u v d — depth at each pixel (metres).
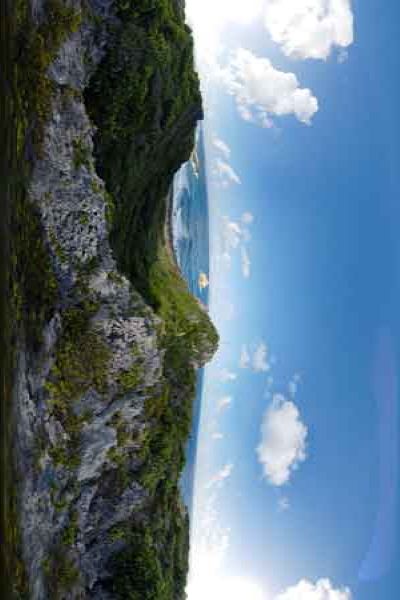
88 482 28.94
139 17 31.00
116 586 31.83
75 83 25.78
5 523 20.80
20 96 21.94
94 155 31.00
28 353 23.30
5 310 21.20
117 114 31.11
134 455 31.66
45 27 23.47
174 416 36.38
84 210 25.88
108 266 27.80
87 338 26.83
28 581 22.62
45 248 24.42
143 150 34.72
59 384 25.38
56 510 25.98
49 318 24.95
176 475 37.12
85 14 26.94
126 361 28.47
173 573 37.84
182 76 36.19
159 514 35.25
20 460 22.27
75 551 28.17
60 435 25.69
